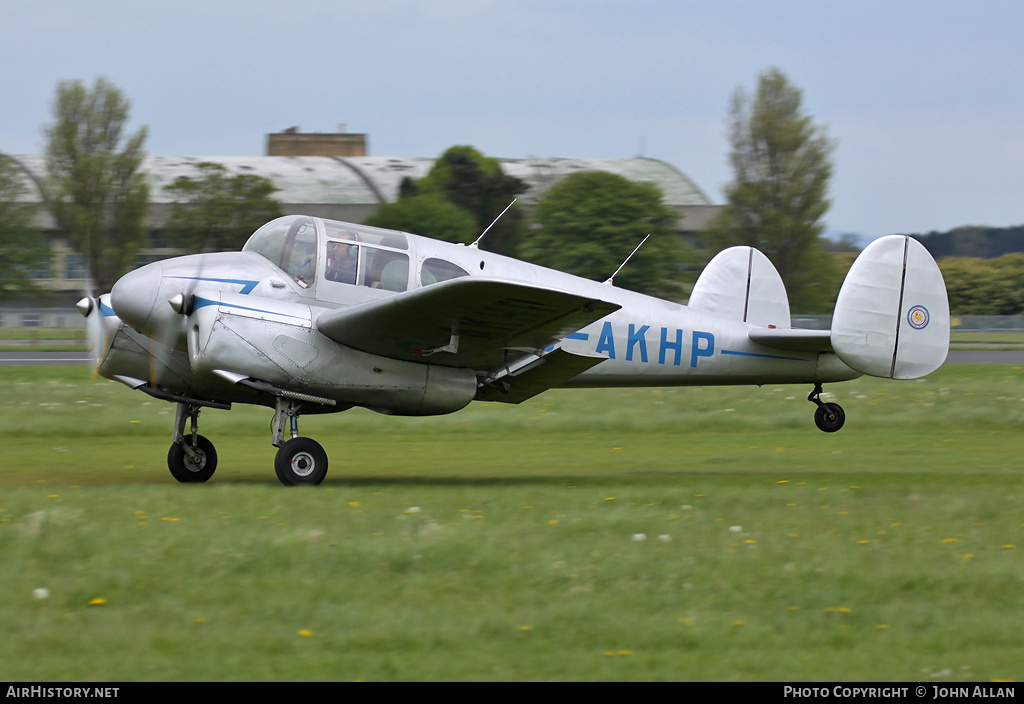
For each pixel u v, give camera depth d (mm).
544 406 59406
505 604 17922
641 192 159375
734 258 41500
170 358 32781
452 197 180875
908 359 38250
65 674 14508
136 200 163625
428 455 42312
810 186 167500
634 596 18484
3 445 43938
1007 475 35531
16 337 118500
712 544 22391
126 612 17062
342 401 31875
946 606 18219
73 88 162125
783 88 169375
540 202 167000
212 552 20359
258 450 43500
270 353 30188
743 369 39531
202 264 31000
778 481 33438
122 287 30203
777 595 18656
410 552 20594
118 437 47781
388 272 32812
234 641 15867
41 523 22438
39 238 164750
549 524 24125
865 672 15148
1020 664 15516
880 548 22234
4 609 17031
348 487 30219
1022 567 20547
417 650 15750
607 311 28172
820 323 131000
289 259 31922
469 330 30062
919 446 46188
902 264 38250
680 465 39219
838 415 40594
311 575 19297
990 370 81625
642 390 66062
